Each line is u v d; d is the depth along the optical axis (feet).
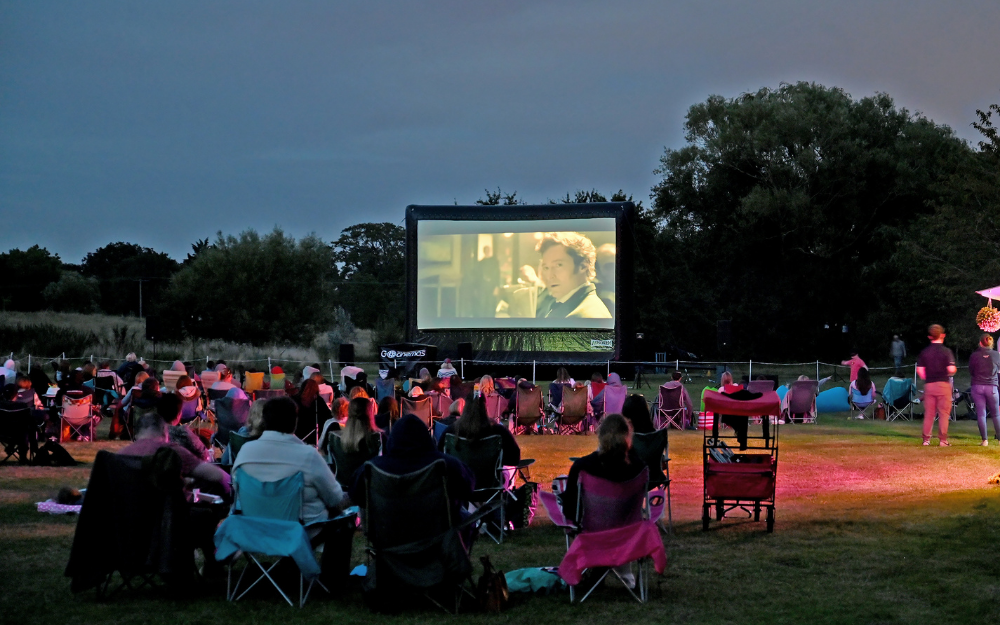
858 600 19.15
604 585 20.79
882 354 138.10
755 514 27.53
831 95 153.69
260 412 24.67
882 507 28.86
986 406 44.34
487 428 25.59
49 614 18.44
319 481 19.94
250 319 135.95
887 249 139.33
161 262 261.65
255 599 19.76
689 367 114.62
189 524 20.24
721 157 152.15
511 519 26.81
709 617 18.25
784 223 147.64
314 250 144.87
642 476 19.43
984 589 19.71
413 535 18.66
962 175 95.86
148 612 18.66
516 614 18.65
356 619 18.34
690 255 159.84
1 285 191.21
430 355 87.20
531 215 88.89
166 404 21.01
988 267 90.99
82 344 115.44
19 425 38.42
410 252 90.84
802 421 57.47
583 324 87.92
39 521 27.22
